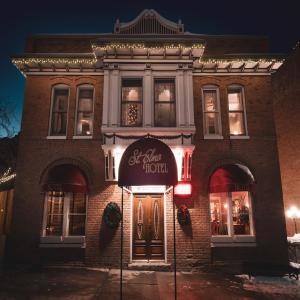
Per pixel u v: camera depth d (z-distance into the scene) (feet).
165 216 39.40
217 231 40.14
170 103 41.96
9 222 45.32
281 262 38.55
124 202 39.70
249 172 39.29
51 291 27.86
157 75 42.04
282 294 28.43
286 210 58.39
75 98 43.01
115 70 41.70
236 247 38.93
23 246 38.45
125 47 39.99
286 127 59.93
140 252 39.06
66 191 37.83
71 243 38.73
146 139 26.86
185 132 39.14
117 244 38.58
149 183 25.99
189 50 40.78
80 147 41.14
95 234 38.93
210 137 41.75
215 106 43.78
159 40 39.73
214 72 43.88
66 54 41.91
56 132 42.65
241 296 27.68
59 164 40.29
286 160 59.47
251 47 46.14
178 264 38.04
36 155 40.86
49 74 43.52
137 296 27.04
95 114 42.14
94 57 42.16
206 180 40.47
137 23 46.70
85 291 28.02
